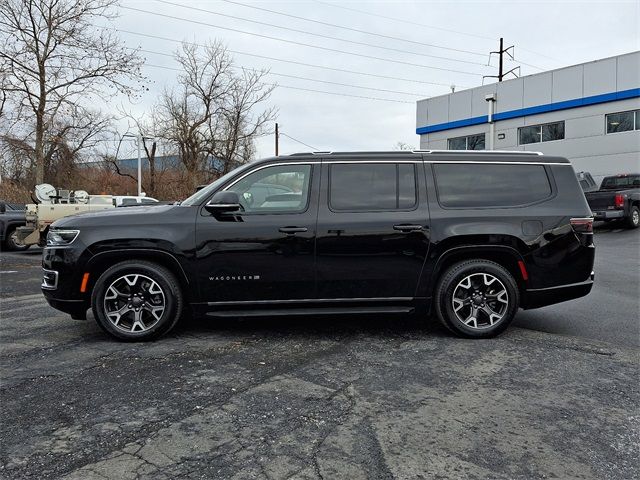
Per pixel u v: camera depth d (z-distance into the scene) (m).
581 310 6.16
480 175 5.02
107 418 3.14
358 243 4.77
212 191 4.87
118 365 4.10
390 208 4.86
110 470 2.56
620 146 20.75
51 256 4.73
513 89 24.44
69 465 2.61
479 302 4.87
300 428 3.01
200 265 4.69
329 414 3.20
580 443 2.85
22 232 12.97
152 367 4.05
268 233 4.71
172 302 4.73
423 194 4.91
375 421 3.11
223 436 2.91
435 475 2.52
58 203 13.73
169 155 39.69
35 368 4.04
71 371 3.96
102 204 14.37
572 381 3.76
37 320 5.67
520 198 4.97
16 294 7.45
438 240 4.81
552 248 4.88
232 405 3.33
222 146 38.78
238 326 5.34
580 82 21.86
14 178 33.81
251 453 2.73
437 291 4.87
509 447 2.80
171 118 38.22
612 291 7.38
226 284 4.72
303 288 4.78
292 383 3.71
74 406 3.32
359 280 4.80
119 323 4.74
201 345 4.64
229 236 4.70
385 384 3.70
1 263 11.60
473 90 26.22
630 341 4.81
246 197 4.85
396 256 4.81
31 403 3.36
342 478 2.50
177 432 2.96
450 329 4.88
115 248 4.65
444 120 27.77
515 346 4.63
